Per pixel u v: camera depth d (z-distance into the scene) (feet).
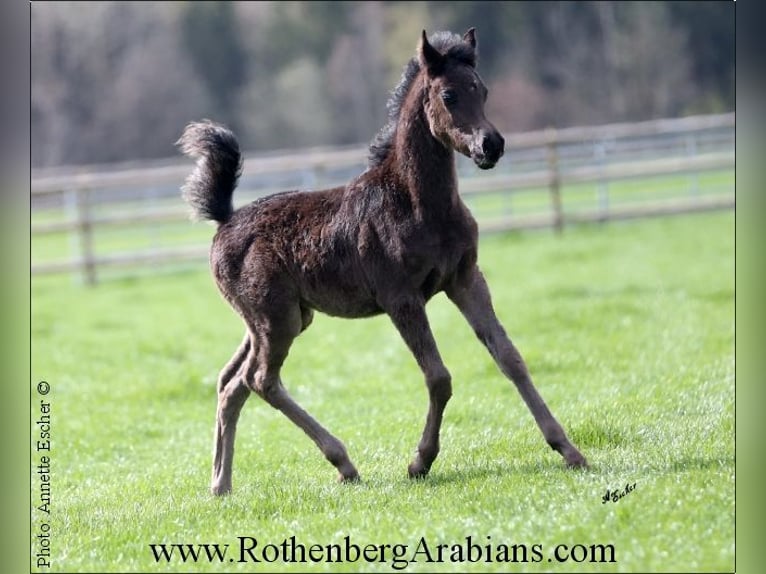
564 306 130.72
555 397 87.66
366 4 391.04
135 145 391.24
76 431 95.96
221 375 73.05
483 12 360.48
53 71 388.78
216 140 72.59
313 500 63.57
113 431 96.27
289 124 395.55
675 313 120.88
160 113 392.88
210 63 400.47
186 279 198.70
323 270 67.46
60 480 80.33
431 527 55.01
